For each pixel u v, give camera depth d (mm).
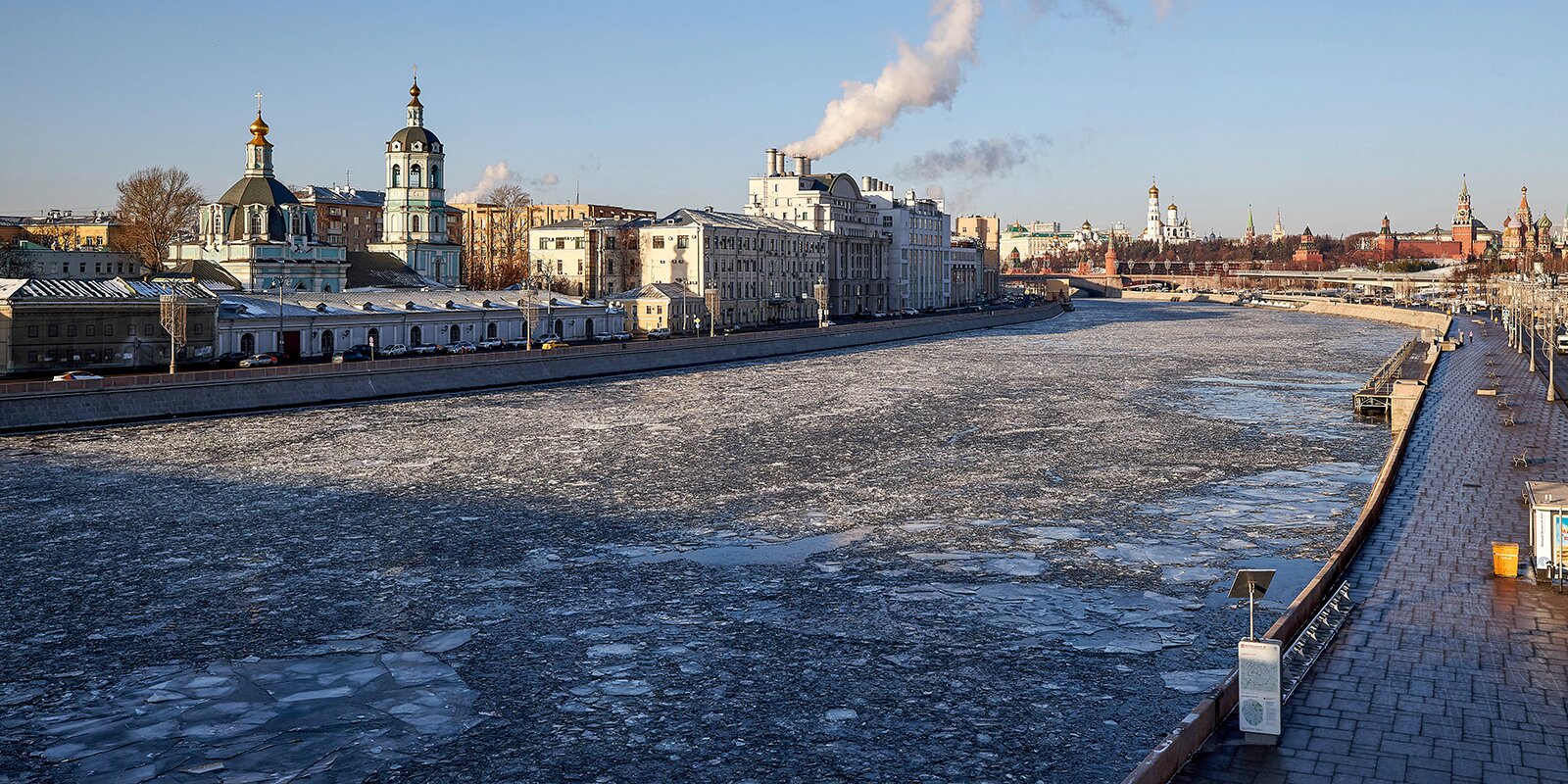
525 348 164500
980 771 34094
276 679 41781
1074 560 57281
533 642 45625
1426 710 33438
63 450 87625
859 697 39844
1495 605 43500
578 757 35438
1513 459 74875
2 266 190250
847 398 125250
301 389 115188
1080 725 37281
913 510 68812
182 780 34031
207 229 181125
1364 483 76250
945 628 46969
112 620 48188
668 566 56438
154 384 104000
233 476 78312
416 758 35438
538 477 78688
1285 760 30297
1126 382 142375
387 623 47906
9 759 35375
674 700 39750
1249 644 31500
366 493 73250
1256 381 143625
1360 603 43938
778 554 58750
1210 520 65750
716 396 126938
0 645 45188
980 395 128250
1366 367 164125
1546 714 33125
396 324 156250
